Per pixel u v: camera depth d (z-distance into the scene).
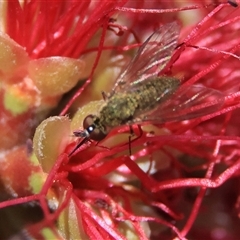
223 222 0.11
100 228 0.09
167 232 0.10
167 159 0.10
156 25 0.10
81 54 0.10
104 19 0.09
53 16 0.10
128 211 0.10
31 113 0.10
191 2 0.10
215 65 0.10
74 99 0.10
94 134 0.09
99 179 0.10
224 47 0.10
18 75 0.10
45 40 0.10
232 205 0.11
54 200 0.09
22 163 0.10
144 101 0.09
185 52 0.10
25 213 0.10
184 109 0.09
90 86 0.10
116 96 0.09
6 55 0.09
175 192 0.10
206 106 0.09
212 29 0.10
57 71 0.09
